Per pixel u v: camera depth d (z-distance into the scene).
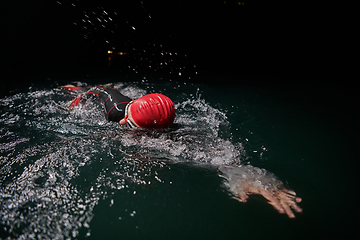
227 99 3.68
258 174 1.75
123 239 1.20
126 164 1.86
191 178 1.70
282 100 3.72
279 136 2.44
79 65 6.06
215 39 8.45
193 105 3.33
